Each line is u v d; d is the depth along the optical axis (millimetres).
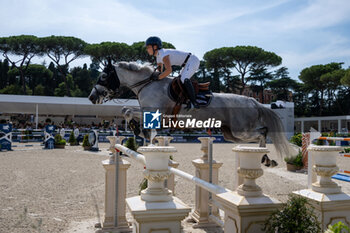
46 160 10039
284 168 8461
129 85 3559
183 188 5660
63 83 44719
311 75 36625
